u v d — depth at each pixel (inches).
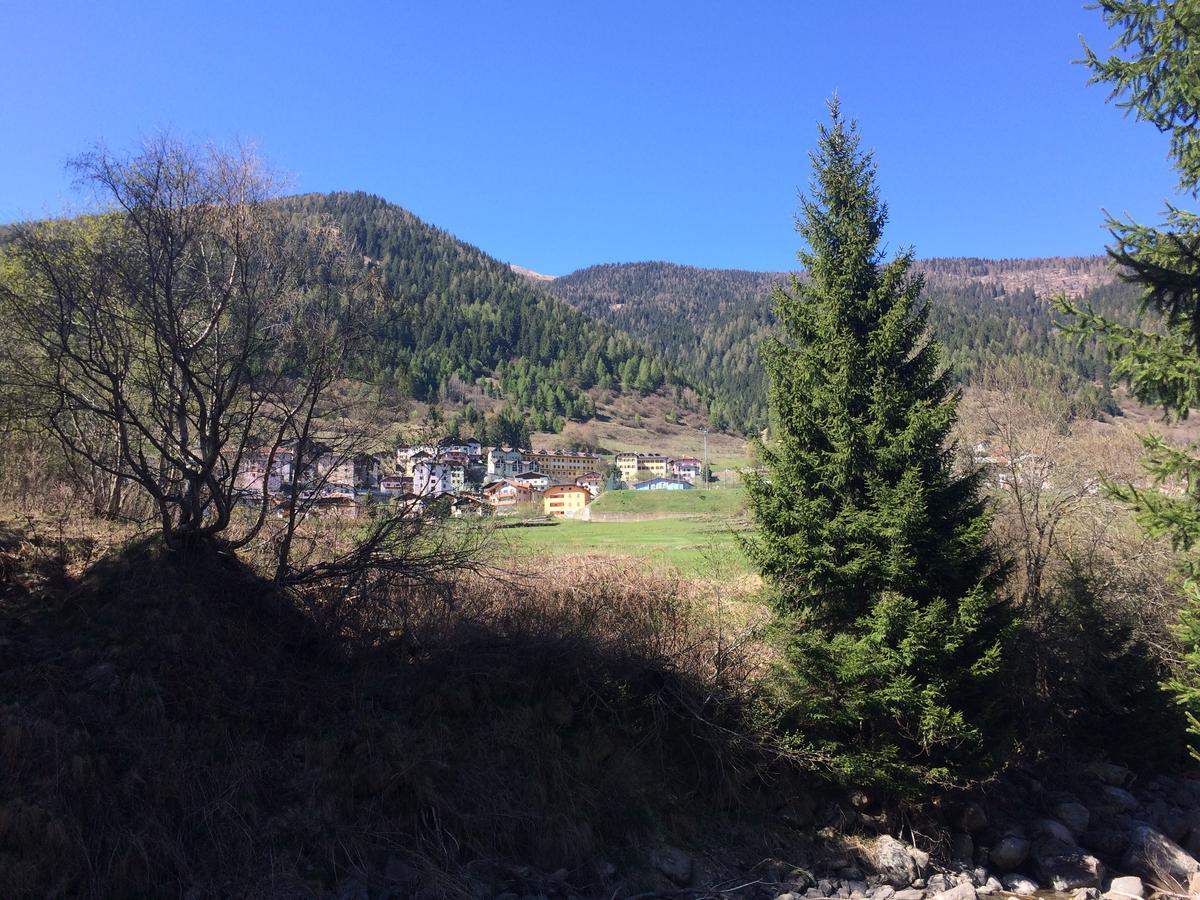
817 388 545.6
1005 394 819.4
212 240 485.7
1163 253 434.0
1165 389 418.0
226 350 500.1
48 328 446.9
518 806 449.7
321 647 497.7
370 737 441.4
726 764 525.7
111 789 357.1
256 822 382.6
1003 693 537.0
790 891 466.6
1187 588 431.5
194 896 343.0
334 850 387.5
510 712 495.8
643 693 546.6
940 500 526.9
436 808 422.0
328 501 525.7
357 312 511.2
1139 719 650.8
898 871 492.7
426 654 505.4
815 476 543.2
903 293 550.9
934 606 493.7
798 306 570.9
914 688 496.4
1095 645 658.2
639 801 488.1
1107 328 435.2
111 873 331.6
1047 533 752.3
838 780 521.7
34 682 389.7
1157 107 427.5
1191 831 595.5
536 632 536.1
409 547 523.2
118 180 452.1
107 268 448.8
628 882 444.1
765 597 571.5
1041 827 562.6
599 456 5753.0
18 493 631.2
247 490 523.2
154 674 418.3
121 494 653.9
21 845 319.6
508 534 618.2
